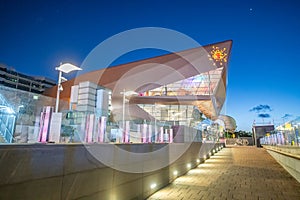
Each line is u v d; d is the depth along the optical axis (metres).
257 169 9.86
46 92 34.44
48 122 3.89
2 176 1.92
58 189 2.53
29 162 2.19
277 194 5.31
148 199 4.86
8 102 6.17
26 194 2.13
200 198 4.91
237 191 5.58
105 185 3.48
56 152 2.53
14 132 5.82
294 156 7.55
